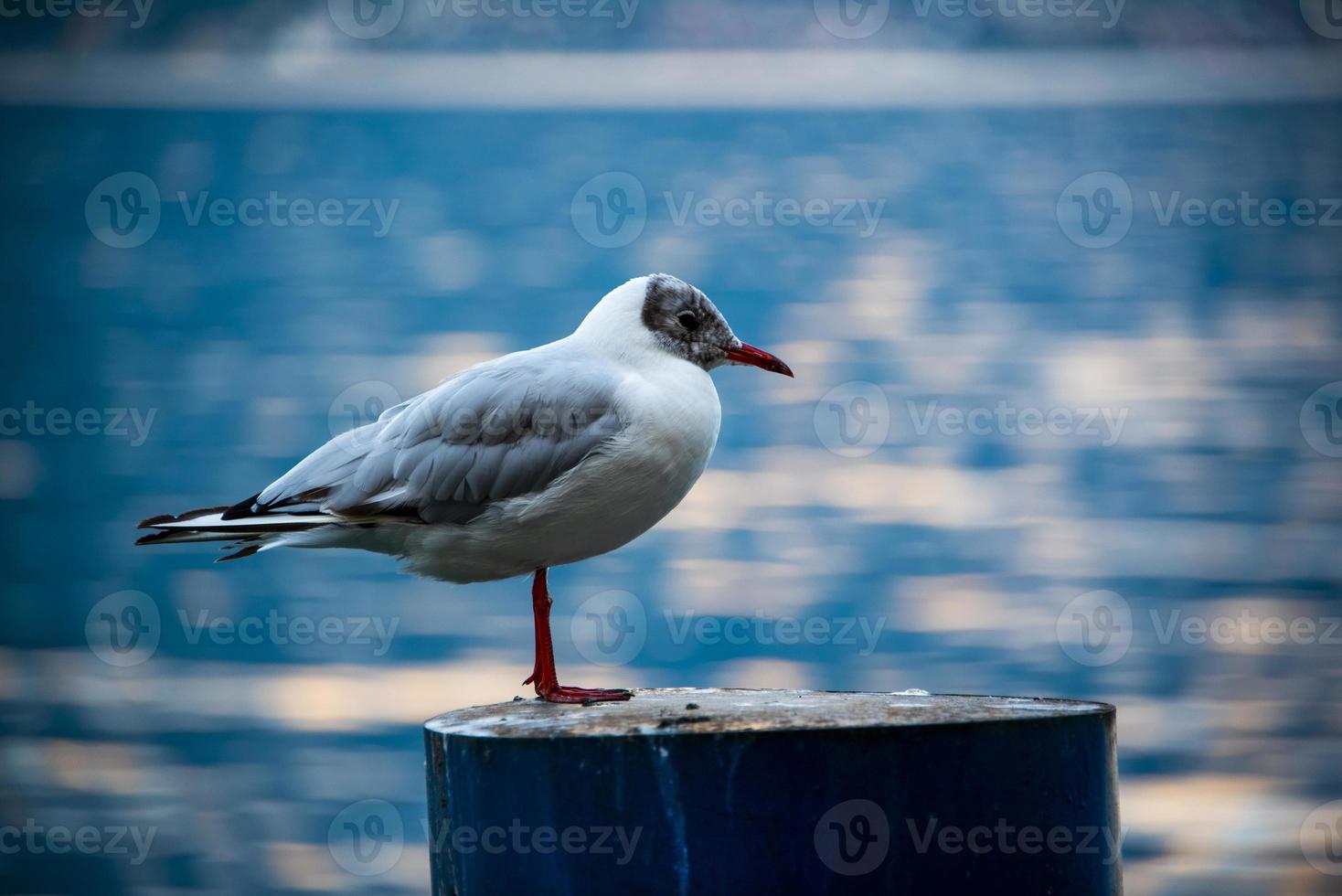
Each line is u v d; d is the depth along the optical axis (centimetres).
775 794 437
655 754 441
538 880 452
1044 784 449
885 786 438
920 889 439
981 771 442
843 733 438
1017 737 446
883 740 438
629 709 529
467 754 464
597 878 445
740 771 438
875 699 548
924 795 439
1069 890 454
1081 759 460
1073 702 523
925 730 440
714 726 453
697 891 438
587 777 446
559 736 450
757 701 553
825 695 583
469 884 465
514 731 469
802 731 438
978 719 451
